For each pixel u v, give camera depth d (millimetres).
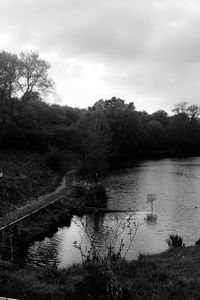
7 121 71625
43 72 68875
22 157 65312
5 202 36406
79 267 16031
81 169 68688
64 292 11711
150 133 138000
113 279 11750
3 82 66625
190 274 14695
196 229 32562
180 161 109938
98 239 28812
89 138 54906
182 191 54156
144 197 49344
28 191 43750
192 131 145125
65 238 29656
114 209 41594
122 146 115500
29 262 23031
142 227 33000
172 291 12188
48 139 80250
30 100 71500
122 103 120062
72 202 43125
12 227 27891
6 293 11336
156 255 20031
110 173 76812
